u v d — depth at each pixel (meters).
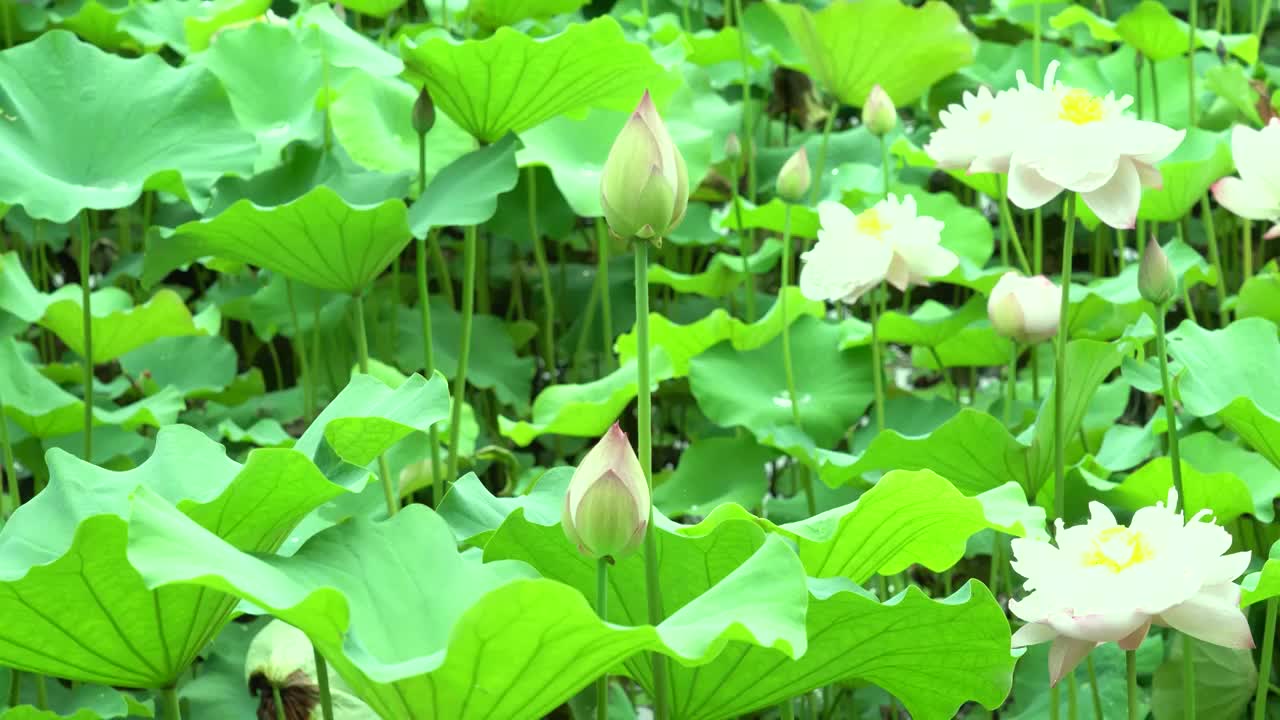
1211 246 5.38
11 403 4.98
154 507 3.71
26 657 3.83
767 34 6.08
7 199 4.45
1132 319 4.98
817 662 3.97
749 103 5.93
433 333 5.65
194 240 4.52
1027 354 5.41
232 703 4.67
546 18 5.51
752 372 5.07
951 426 4.46
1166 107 5.81
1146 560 3.89
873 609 3.90
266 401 5.48
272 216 4.44
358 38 4.81
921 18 5.30
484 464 5.23
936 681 4.01
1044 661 4.65
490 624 3.60
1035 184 4.16
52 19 5.81
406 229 4.48
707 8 6.35
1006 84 5.93
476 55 4.54
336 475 3.97
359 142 5.09
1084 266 6.16
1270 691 4.57
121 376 5.45
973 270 5.09
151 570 3.63
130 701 4.60
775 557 3.78
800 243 5.77
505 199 5.70
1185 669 4.29
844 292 4.67
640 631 3.63
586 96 4.67
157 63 4.68
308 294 5.54
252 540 3.91
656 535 3.98
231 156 4.64
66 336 5.15
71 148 4.60
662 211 3.81
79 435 5.13
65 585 3.75
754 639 3.66
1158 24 5.46
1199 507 4.51
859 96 5.46
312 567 3.80
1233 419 4.30
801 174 4.91
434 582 3.83
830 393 5.04
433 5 5.64
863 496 4.04
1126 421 5.44
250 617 4.95
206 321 5.41
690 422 5.52
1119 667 4.59
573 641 3.64
